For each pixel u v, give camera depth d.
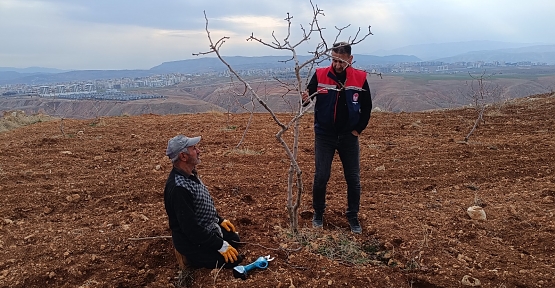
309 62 3.30
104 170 6.52
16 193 5.42
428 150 7.47
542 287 3.28
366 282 3.35
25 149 7.66
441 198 5.32
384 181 5.93
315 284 3.30
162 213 4.82
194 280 3.48
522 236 4.20
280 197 5.32
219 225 3.84
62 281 3.52
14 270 3.61
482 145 7.68
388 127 9.73
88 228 4.43
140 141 8.38
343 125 4.05
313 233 4.09
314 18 3.15
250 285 3.28
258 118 11.48
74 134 9.11
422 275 3.45
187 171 3.46
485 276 3.43
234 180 5.92
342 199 5.22
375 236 4.18
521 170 6.27
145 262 3.82
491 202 5.12
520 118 10.52
